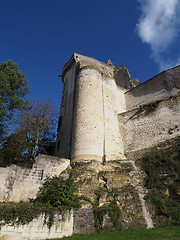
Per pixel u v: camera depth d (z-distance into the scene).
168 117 15.07
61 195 9.27
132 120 17.41
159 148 13.77
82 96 16.94
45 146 20.17
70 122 19.80
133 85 24.38
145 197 10.17
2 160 14.80
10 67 18.80
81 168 12.74
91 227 8.73
